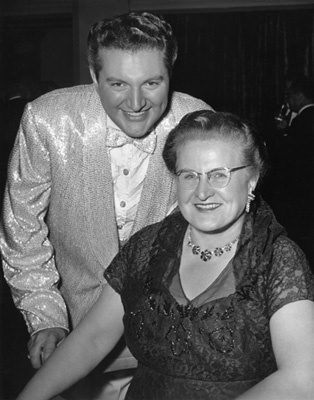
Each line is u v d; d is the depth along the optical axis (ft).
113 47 7.63
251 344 6.52
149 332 6.84
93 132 8.67
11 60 35.37
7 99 21.63
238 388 6.57
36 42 36.27
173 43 7.80
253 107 39.86
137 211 8.92
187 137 6.84
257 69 39.70
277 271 6.59
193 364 6.62
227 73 39.70
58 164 8.78
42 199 9.05
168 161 7.05
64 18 35.99
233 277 6.72
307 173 21.01
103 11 28.86
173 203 9.04
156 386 6.79
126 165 8.79
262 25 39.24
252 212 7.08
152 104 7.89
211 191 6.74
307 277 6.57
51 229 9.24
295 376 6.07
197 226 6.84
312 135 21.29
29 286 8.71
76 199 8.86
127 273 7.38
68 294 9.42
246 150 6.79
